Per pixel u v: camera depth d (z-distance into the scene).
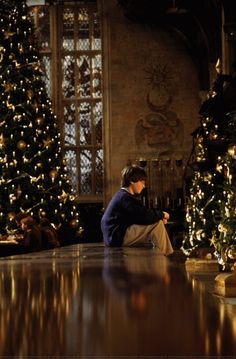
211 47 22.64
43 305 1.90
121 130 25.78
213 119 13.38
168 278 2.98
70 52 26.56
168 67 25.75
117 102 25.86
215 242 6.02
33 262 5.02
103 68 26.05
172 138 25.56
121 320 1.62
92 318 1.64
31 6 24.25
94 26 26.55
